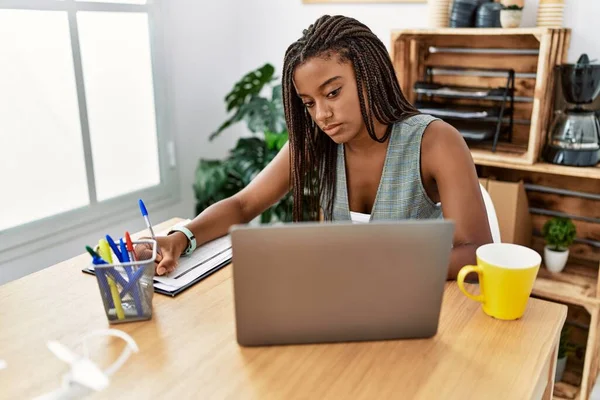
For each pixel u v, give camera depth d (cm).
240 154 240
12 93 183
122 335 80
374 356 77
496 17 175
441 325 84
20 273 192
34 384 72
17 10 179
